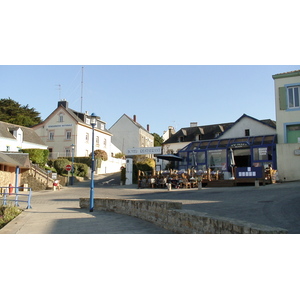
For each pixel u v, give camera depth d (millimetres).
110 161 53375
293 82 27250
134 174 36719
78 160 48500
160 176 27484
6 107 68562
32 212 14938
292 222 8523
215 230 6910
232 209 11484
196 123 52438
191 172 26047
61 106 53594
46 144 53406
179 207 9828
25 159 31500
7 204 16969
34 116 72500
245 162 29516
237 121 35344
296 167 23578
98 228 10219
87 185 36469
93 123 15422
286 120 27250
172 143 48688
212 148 29969
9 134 44281
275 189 17703
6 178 30938
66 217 13055
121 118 70688
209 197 16531
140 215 12219
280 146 24266
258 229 5828
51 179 33531
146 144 74125
